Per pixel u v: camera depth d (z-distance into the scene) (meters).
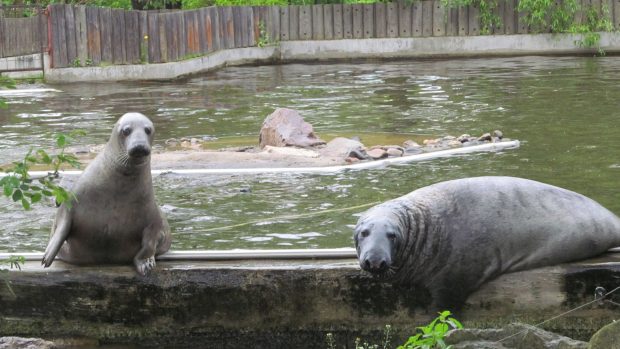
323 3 38.47
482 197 8.02
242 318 8.15
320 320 8.12
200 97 24.80
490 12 35.38
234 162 14.58
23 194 7.06
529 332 6.78
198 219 11.23
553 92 23.59
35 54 29.58
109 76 29.36
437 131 18.09
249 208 11.76
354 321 8.11
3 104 7.38
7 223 11.13
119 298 8.15
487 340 6.83
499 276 7.99
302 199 12.19
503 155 15.02
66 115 21.22
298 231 10.55
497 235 7.90
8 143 17.16
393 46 35.66
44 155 7.36
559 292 8.00
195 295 8.12
